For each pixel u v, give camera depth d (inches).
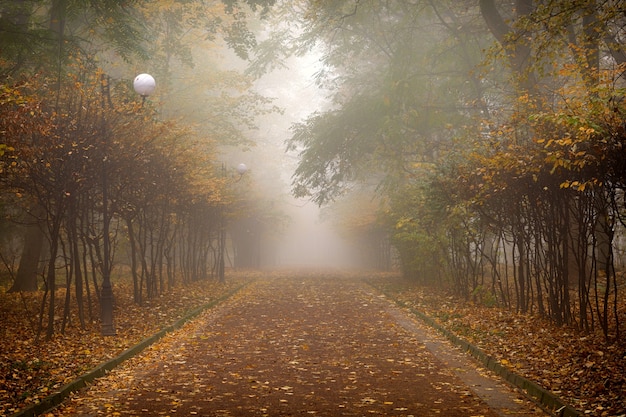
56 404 298.5
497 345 446.9
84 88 559.8
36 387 319.3
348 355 446.0
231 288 1096.2
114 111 567.5
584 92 458.9
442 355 446.6
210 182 913.5
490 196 608.1
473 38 1093.8
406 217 926.4
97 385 344.5
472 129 740.0
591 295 697.0
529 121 502.3
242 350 467.5
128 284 1041.5
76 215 570.3
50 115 501.0
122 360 414.9
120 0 721.0
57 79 631.8
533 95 643.5
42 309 488.4
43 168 493.0
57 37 692.1
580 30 722.2
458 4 1057.5
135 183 670.5
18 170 486.9
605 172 409.4
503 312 629.9
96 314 647.8
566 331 480.4
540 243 583.2
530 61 748.0
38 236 868.6
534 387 315.3
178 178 797.9
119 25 756.6
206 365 406.9
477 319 595.2
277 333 559.8
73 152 500.7
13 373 347.3
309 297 957.8
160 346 483.5
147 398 315.6
